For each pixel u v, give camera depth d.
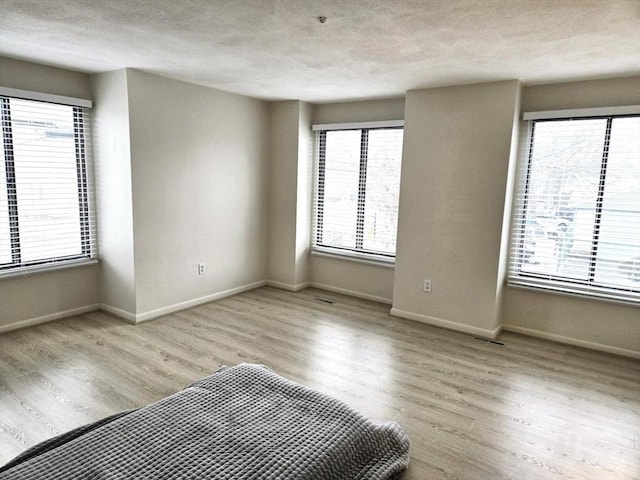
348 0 2.02
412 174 4.03
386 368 3.15
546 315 3.77
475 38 2.50
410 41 2.60
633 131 3.32
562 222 3.66
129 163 3.63
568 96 3.50
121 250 3.86
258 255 5.20
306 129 4.96
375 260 4.76
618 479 2.02
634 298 3.40
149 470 1.41
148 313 3.97
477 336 3.81
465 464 2.10
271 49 2.87
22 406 2.49
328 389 2.82
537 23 2.23
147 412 1.74
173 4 2.13
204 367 3.06
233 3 2.10
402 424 2.44
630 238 3.40
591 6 1.99
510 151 3.52
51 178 3.68
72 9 2.22
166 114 3.86
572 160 3.57
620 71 3.12
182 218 4.17
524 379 3.03
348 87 4.02
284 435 1.66
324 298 4.88
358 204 4.88
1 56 3.24
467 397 2.76
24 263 3.59
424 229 4.02
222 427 1.67
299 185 4.98
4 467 1.56
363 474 1.78
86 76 3.79
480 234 3.73
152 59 3.21
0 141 3.34
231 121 4.55
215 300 4.66
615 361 3.37
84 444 1.53
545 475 2.04
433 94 3.83
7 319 3.56
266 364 3.16
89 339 3.48
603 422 2.52
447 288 3.95
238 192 4.77
